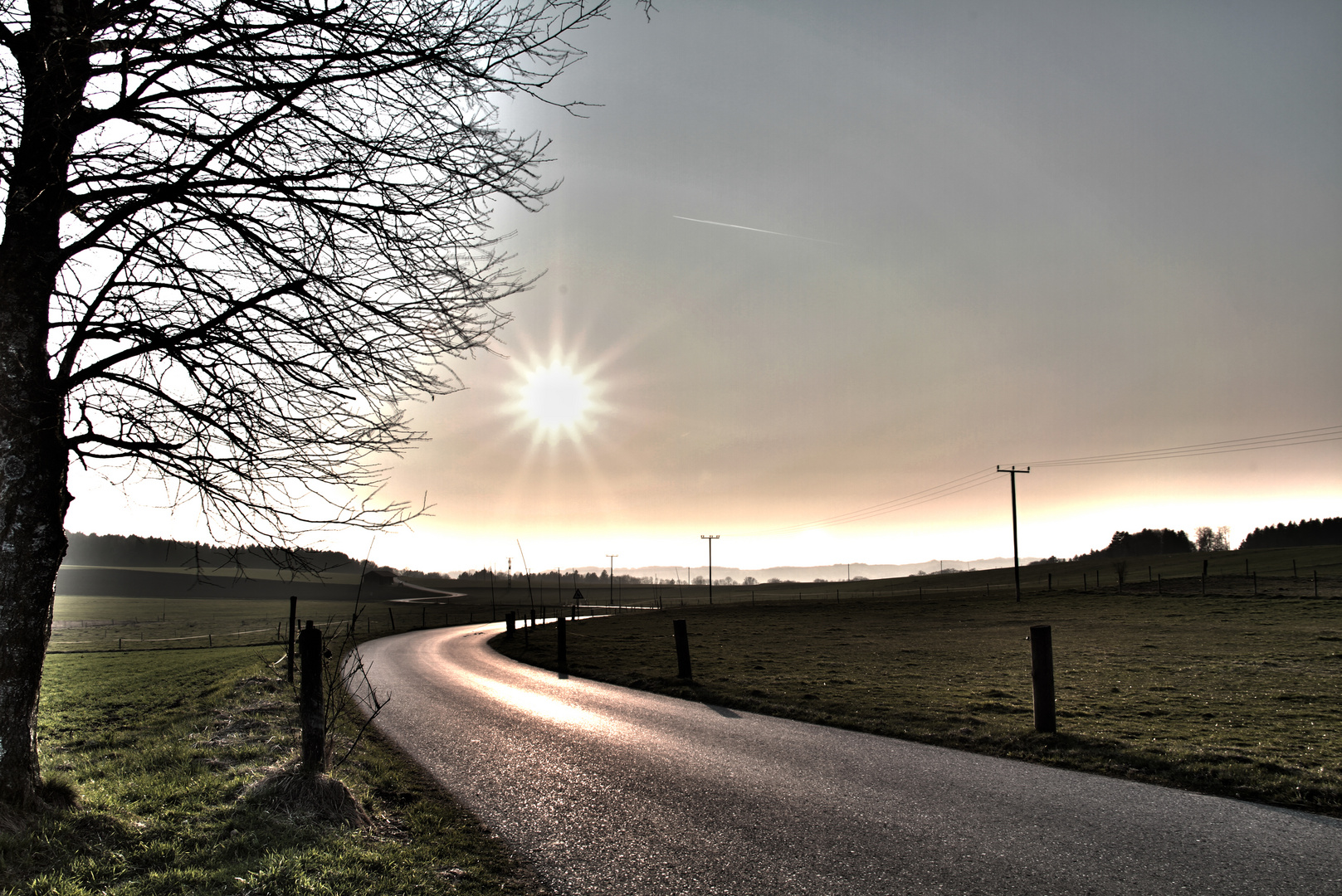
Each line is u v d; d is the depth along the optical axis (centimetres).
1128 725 1085
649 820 657
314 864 495
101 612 9975
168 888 446
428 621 7056
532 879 516
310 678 681
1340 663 1866
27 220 525
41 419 530
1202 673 1739
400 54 561
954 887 493
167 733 1105
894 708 1276
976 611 5062
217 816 590
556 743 1023
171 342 547
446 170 570
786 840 595
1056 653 2341
